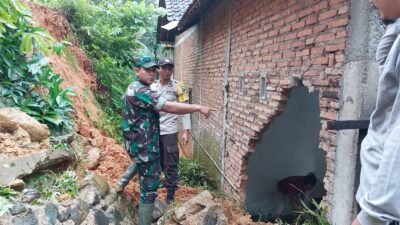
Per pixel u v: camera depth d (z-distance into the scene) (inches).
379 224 39.8
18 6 137.1
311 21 117.0
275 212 237.0
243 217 156.3
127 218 136.9
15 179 102.5
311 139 241.3
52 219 101.0
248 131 181.9
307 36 120.0
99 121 198.4
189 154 376.8
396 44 41.9
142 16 343.9
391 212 37.8
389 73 42.1
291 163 243.9
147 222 129.7
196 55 358.9
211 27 281.1
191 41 397.1
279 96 143.6
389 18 44.0
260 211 240.4
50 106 141.8
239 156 195.0
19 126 118.6
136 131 123.6
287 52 136.2
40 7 233.3
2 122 116.6
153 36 510.9
